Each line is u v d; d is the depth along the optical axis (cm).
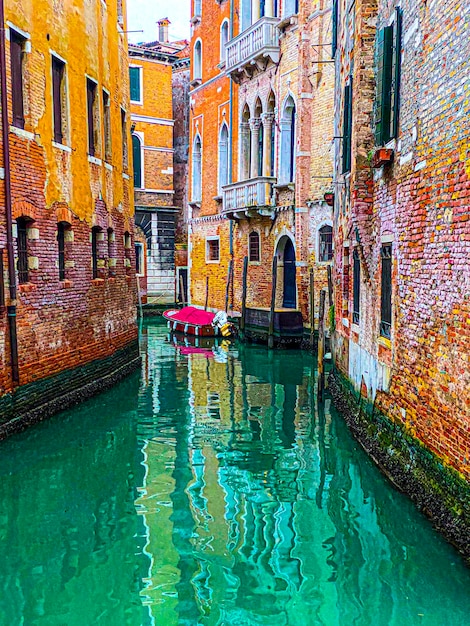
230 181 2525
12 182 940
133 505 779
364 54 976
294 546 675
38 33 1020
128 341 1548
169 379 1530
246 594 588
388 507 738
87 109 1257
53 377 1085
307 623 541
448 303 636
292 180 2131
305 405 1269
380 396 882
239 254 2478
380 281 896
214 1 2633
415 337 734
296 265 2006
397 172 819
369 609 560
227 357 1859
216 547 674
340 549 666
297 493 815
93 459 934
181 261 3359
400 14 821
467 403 587
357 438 984
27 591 594
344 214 1191
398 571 617
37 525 724
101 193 1324
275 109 2156
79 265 1194
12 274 933
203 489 830
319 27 1859
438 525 634
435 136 678
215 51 2659
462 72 609
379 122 914
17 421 959
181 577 618
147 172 3173
